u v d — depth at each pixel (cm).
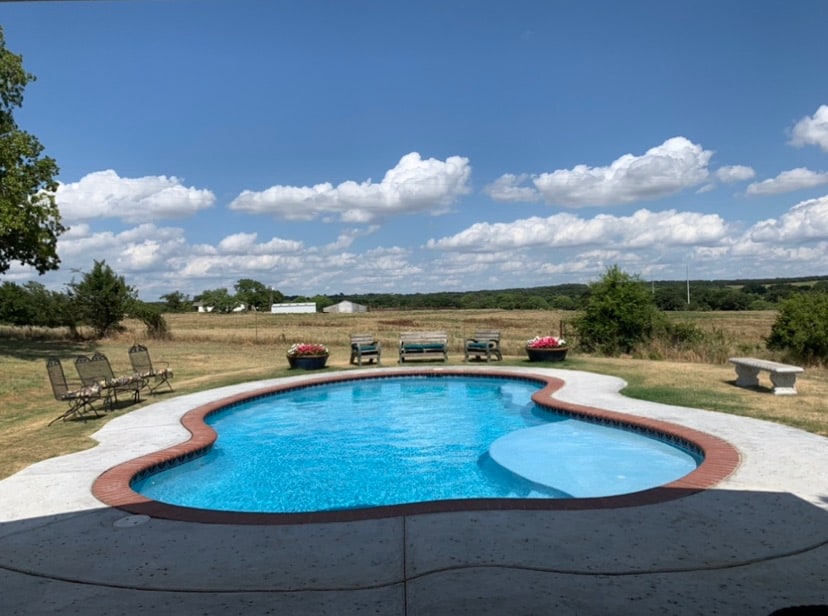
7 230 2345
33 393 1572
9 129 2522
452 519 530
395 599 387
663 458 859
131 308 3481
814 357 1722
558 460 862
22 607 394
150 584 424
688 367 1681
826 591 385
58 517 577
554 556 446
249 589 410
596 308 2091
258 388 1455
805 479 627
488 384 1623
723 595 381
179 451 855
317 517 548
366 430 1130
